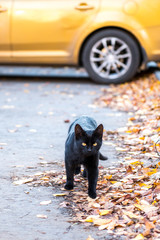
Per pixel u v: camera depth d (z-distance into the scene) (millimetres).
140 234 3693
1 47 10969
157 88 9289
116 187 4738
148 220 3947
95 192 4492
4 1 10734
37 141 6492
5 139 6574
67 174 4652
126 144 6301
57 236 3740
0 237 3697
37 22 10656
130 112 8195
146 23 10320
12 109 8555
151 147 5996
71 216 4113
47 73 13055
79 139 4336
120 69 11266
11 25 10750
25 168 5359
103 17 10414
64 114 8125
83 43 10945
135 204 4219
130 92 9445
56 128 7203
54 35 10695
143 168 5156
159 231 3732
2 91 10422
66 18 10562
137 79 11039
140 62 11062
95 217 4027
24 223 3955
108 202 4309
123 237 3717
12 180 4980
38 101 9273
